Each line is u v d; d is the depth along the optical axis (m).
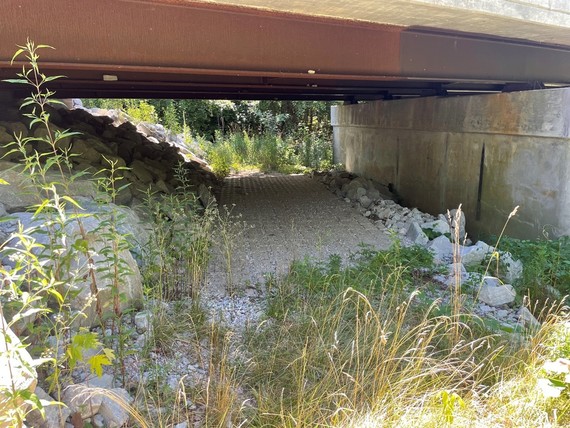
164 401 2.41
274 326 3.32
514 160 6.54
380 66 5.54
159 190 6.96
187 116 18.34
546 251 4.63
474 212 7.56
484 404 2.43
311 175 12.88
